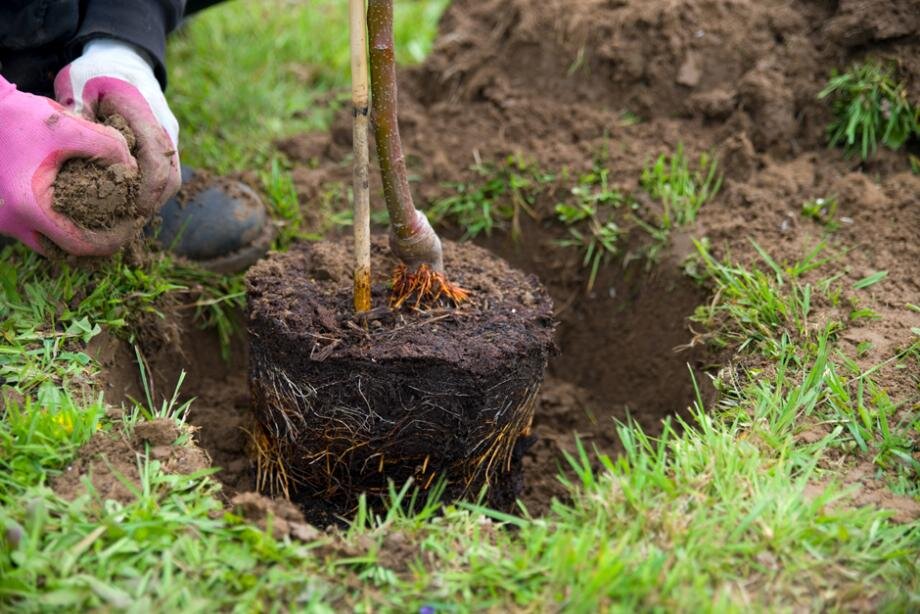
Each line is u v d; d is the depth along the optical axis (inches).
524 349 72.6
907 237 80.7
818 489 70.6
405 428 72.6
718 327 78.7
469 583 67.4
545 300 75.2
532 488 80.1
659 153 86.5
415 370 71.6
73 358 74.6
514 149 87.6
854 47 85.8
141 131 74.7
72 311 76.8
